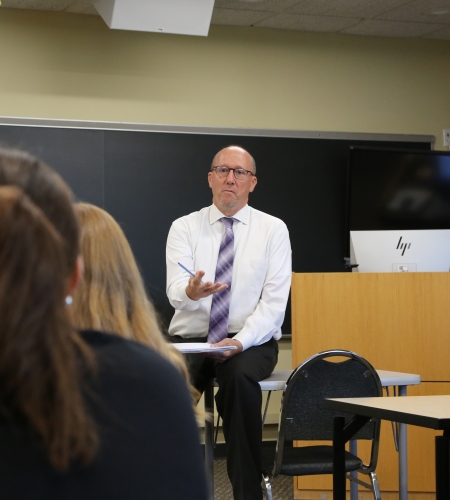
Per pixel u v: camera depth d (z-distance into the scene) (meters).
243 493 2.55
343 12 4.64
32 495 0.58
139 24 4.05
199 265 3.14
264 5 4.48
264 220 3.16
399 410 1.68
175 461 0.63
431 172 4.88
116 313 0.97
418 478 3.30
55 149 4.50
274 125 4.99
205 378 2.89
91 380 0.62
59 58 4.58
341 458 1.99
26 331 0.55
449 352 3.35
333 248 4.93
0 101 4.48
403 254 3.64
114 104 4.67
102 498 0.59
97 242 0.99
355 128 5.16
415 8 4.57
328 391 2.44
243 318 3.05
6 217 0.56
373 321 3.32
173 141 4.70
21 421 0.59
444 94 5.35
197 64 4.84
